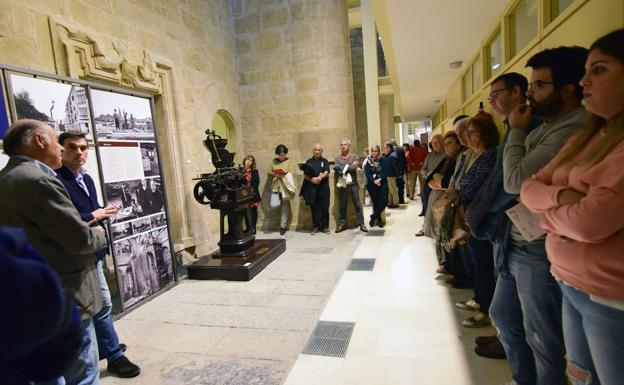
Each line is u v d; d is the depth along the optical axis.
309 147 5.52
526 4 2.39
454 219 1.96
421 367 1.85
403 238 4.51
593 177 0.78
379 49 11.91
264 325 2.46
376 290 2.92
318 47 5.34
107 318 1.96
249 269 3.36
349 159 5.09
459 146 2.76
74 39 2.88
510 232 1.33
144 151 3.08
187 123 4.36
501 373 1.75
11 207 1.40
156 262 3.16
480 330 2.17
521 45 2.54
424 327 2.25
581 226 0.77
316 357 2.02
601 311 0.79
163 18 4.01
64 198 1.46
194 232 4.34
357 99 11.52
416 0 2.53
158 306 2.90
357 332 2.26
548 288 1.20
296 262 3.84
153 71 3.78
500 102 1.45
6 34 2.37
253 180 5.19
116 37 3.34
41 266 0.54
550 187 0.91
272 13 5.48
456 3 2.60
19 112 2.26
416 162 7.67
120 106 2.87
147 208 3.08
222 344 2.24
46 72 2.43
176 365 2.04
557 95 1.14
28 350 0.52
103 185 2.67
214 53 5.06
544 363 1.24
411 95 6.91
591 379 0.92
